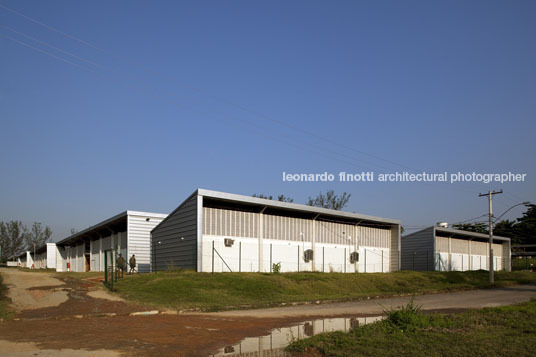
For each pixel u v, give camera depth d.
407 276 35.81
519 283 40.66
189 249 27.98
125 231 39.00
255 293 22.34
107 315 15.20
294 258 32.75
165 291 20.67
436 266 47.78
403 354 8.96
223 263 28.14
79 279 25.72
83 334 11.70
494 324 12.62
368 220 38.84
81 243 54.53
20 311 15.42
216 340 11.24
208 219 28.00
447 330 11.42
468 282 38.03
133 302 17.94
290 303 20.59
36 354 9.35
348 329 13.09
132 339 11.12
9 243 95.06
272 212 32.47
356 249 38.41
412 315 12.25
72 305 16.78
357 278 30.84
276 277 25.98
